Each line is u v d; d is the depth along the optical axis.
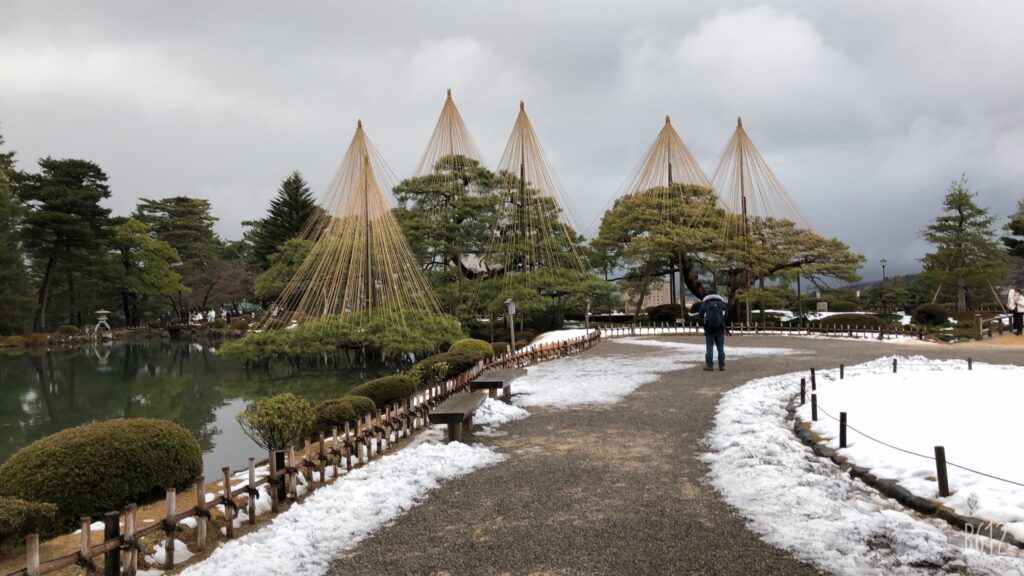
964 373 14.38
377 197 30.03
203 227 74.19
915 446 7.82
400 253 30.45
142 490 7.11
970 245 42.19
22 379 30.39
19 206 52.50
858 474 7.31
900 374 14.74
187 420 18.92
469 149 38.38
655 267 45.22
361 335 26.05
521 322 39.16
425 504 6.98
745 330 37.56
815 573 4.87
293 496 7.34
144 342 53.53
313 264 32.75
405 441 10.45
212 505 6.13
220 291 70.25
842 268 39.69
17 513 5.64
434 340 26.12
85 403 22.83
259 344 26.09
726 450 8.82
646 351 25.88
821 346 26.64
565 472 8.06
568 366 20.81
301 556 5.57
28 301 51.75
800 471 7.61
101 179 56.91
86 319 66.50
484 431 10.77
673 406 12.54
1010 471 6.58
